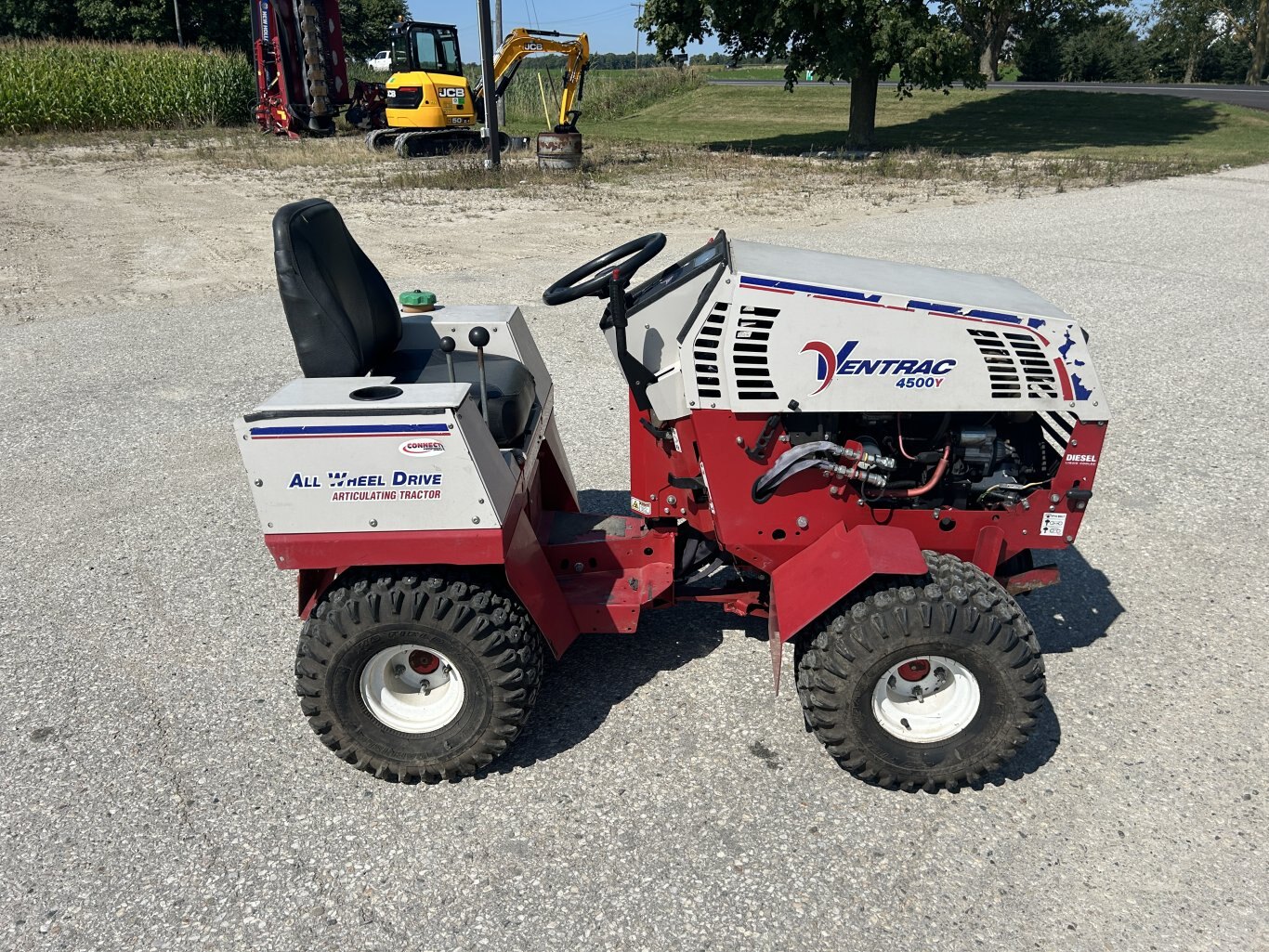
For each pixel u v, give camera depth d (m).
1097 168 17.47
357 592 2.92
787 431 3.04
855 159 20.34
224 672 3.74
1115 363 7.04
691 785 3.06
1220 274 9.55
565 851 2.81
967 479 3.13
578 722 3.39
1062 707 3.40
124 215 14.02
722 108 34.28
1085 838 2.81
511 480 3.02
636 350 3.12
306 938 2.54
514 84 36.00
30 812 3.01
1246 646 3.75
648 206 14.19
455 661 2.94
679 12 21.73
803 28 20.27
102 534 4.90
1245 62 58.62
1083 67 58.69
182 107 26.78
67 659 3.83
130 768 3.21
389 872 2.75
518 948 2.49
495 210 13.98
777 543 3.18
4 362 7.65
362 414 2.74
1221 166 17.89
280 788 3.11
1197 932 2.49
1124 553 4.46
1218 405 6.21
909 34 19.77
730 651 3.78
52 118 24.75
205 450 5.94
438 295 8.99
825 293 2.88
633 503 3.43
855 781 3.07
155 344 8.07
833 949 2.46
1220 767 3.09
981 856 2.75
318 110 24.16
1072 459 3.04
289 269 3.08
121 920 2.61
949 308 2.90
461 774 3.09
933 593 2.81
